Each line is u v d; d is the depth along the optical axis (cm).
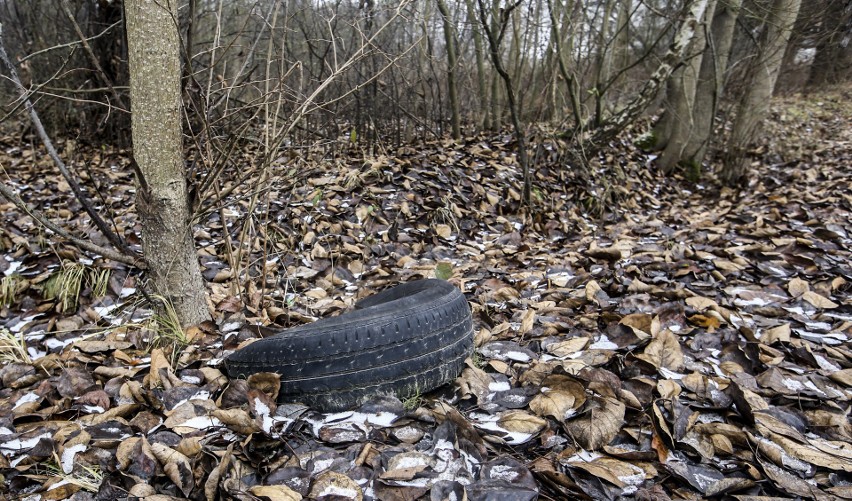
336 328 224
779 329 285
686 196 836
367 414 216
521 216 607
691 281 376
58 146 736
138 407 223
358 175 604
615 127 710
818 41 905
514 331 298
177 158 268
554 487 176
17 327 327
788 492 175
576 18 813
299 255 437
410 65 836
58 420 218
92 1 752
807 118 1375
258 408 214
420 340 228
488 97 1061
